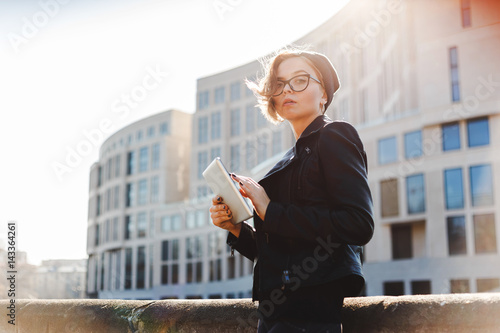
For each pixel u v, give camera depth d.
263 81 1.80
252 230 1.83
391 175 37.09
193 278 62.69
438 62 36.16
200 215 64.00
